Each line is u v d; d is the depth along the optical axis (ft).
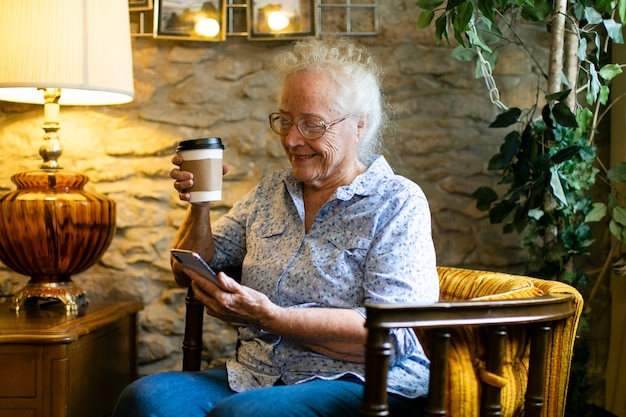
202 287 5.41
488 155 8.95
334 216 5.87
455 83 8.90
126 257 8.80
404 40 8.87
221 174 6.12
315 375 5.52
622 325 8.79
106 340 7.55
